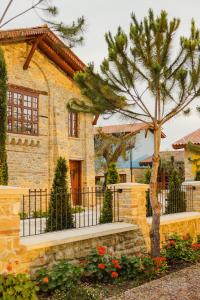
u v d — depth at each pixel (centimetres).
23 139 1831
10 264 669
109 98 914
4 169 1370
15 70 1833
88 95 938
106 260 826
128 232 990
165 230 1142
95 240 885
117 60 880
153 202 982
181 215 1291
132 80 895
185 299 663
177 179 1391
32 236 822
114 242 944
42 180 1931
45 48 1941
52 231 905
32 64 1923
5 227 669
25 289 619
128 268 845
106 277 809
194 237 1299
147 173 1462
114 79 915
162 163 3088
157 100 952
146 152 3472
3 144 1387
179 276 844
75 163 2186
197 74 902
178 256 1020
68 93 2100
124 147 1024
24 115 1875
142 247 1027
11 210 678
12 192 669
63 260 787
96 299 688
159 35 876
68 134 2117
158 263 900
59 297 683
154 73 852
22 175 1830
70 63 2036
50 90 1995
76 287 707
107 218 1059
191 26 921
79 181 2181
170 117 958
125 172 3341
